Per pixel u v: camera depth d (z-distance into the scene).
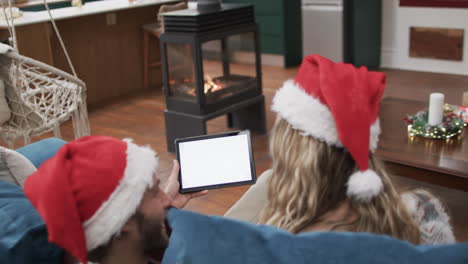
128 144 0.91
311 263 0.68
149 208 0.92
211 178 1.24
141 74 5.10
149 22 5.07
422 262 0.66
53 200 0.82
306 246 0.68
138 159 0.89
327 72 0.78
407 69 5.11
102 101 4.67
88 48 4.57
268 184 0.88
